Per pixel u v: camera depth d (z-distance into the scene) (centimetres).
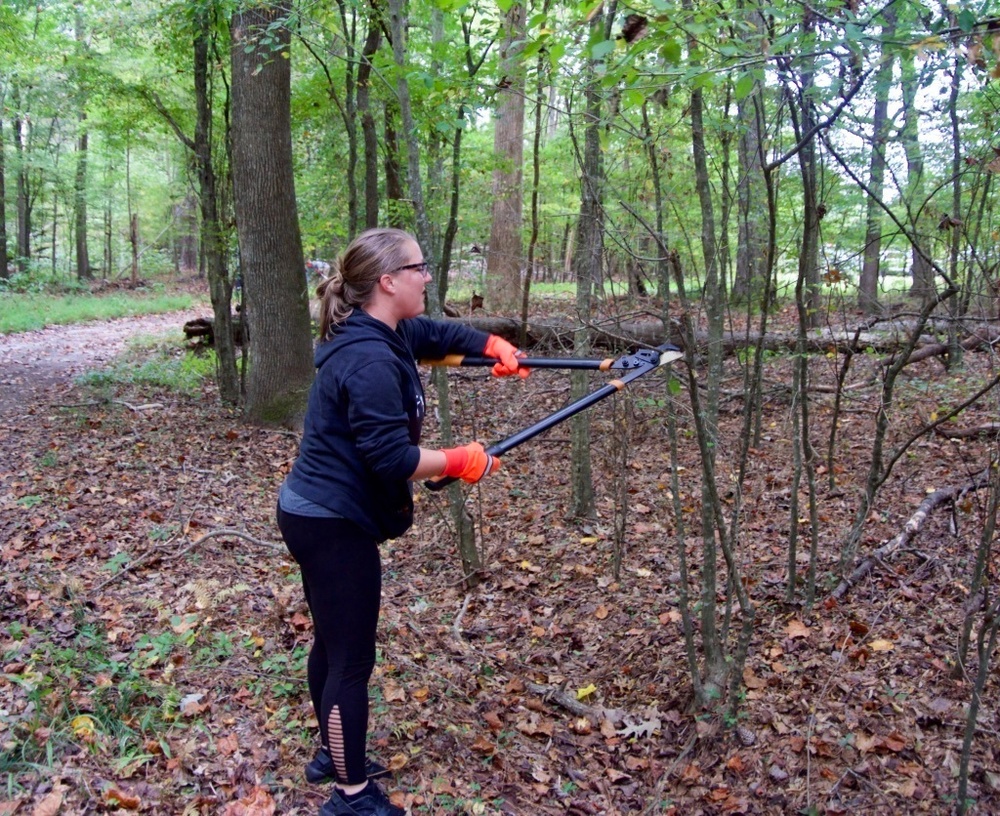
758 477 526
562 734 309
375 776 263
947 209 525
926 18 228
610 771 287
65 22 976
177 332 1521
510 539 509
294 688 308
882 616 355
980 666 234
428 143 895
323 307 229
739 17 260
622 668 353
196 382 1002
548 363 249
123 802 235
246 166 738
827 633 349
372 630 231
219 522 510
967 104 465
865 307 750
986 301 510
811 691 312
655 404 426
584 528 515
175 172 2620
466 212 1182
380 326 222
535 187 511
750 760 281
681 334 258
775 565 420
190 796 245
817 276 434
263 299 762
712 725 294
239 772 258
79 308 1864
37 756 249
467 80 425
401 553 493
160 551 447
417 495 564
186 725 278
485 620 411
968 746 233
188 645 333
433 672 340
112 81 872
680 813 265
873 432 605
